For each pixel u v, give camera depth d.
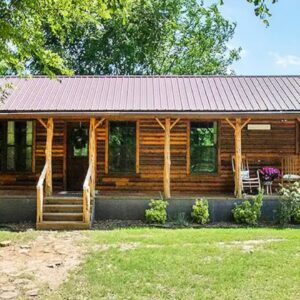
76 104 14.10
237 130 13.73
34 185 15.55
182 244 9.48
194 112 13.46
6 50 8.26
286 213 12.84
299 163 15.32
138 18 28.64
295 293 6.31
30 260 8.29
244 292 6.35
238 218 12.95
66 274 7.30
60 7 8.03
